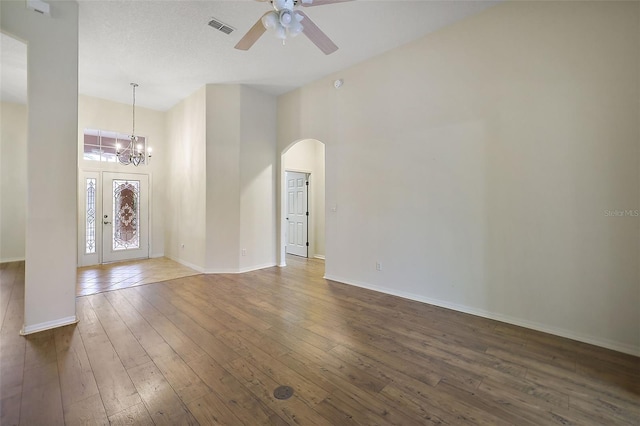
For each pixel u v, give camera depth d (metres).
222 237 5.15
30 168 2.72
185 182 5.72
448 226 3.44
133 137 5.82
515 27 2.94
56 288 2.87
